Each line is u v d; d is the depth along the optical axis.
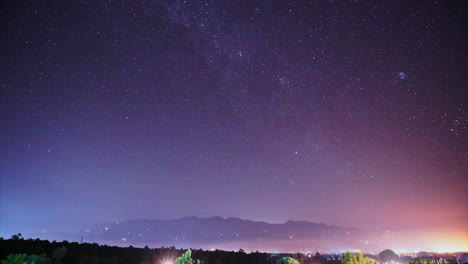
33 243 25.47
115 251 26.69
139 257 25.72
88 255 23.69
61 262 20.64
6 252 21.36
